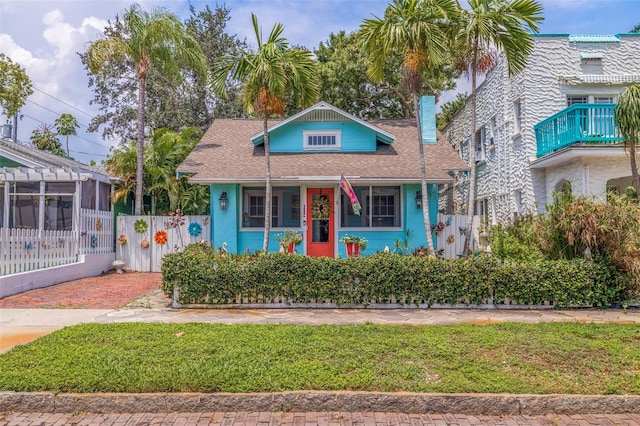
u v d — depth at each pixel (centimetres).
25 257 1033
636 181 977
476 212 1923
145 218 1376
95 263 1284
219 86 1106
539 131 1376
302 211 1345
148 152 1598
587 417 427
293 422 413
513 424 414
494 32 991
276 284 852
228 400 435
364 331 647
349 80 2209
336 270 852
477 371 491
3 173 1300
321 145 1466
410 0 954
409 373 478
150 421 414
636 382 463
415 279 853
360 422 414
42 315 786
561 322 721
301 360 516
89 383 446
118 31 2470
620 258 839
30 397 432
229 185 1318
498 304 852
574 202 877
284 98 1131
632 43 1398
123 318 762
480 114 1870
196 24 2820
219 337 606
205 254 915
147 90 2594
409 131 1656
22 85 2330
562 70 1402
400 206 1342
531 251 957
